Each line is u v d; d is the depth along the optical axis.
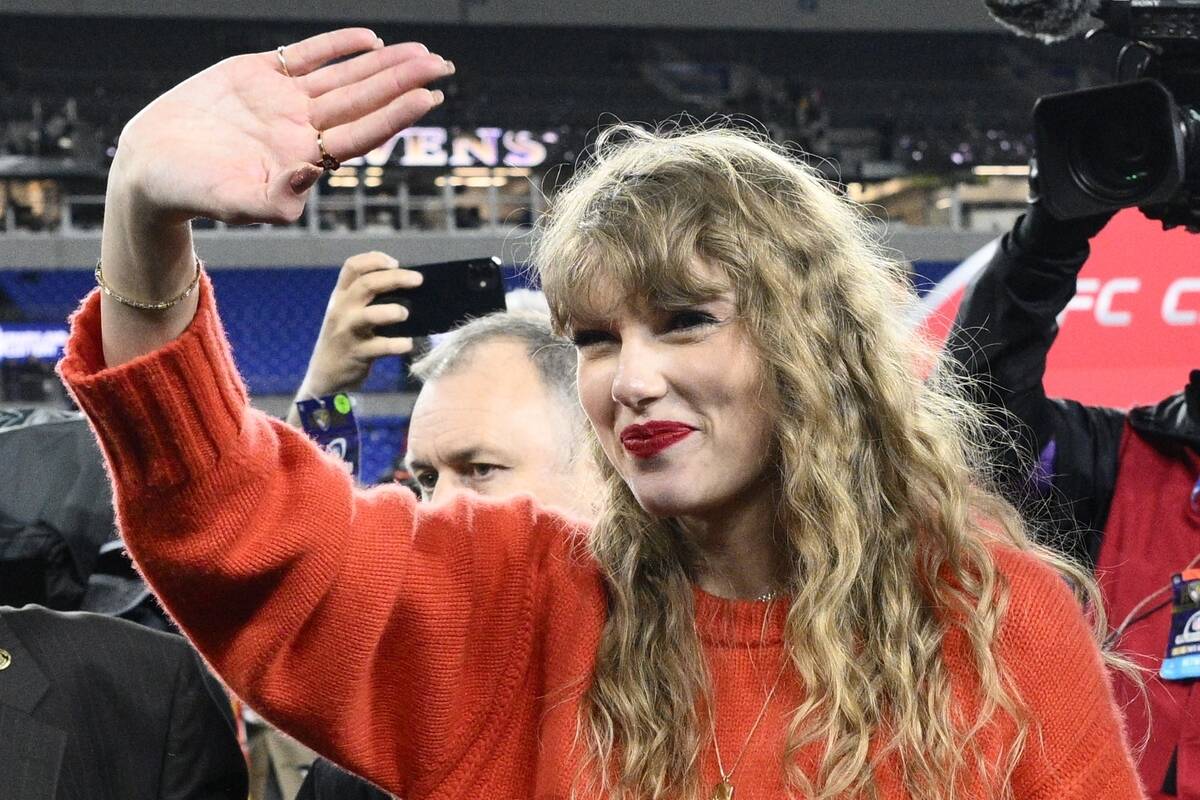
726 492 0.98
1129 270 4.19
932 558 1.01
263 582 0.94
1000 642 0.98
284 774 2.13
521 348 1.54
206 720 1.32
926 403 1.09
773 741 0.97
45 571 1.73
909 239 9.70
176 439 0.88
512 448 1.48
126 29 13.27
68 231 9.91
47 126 10.98
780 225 1.00
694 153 1.02
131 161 0.84
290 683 0.98
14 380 8.97
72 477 1.78
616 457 0.99
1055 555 1.12
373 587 0.98
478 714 1.04
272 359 9.38
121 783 1.26
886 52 14.47
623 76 13.83
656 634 1.02
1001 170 11.91
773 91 13.17
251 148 0.84
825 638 0.96
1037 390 1.73
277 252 9.44
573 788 0.98
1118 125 1.60
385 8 13.38
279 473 0.96
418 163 11.21
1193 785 1.55
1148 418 1.77
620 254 0.96
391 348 1.63
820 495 0.98
